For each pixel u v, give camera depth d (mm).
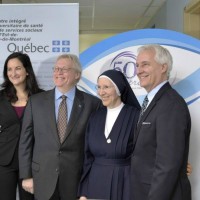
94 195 1748
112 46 2383
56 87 2082
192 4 3639
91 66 2414
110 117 1845
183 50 2279
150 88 1627
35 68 2705
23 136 2047
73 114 1999
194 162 2264
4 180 2180
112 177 1728
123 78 1873
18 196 2396
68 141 1958
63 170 1954
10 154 2172
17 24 2686
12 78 2242
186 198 1537
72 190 1957
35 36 2689
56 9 2672
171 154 1400
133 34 2352
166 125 1433
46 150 1973
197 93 2271
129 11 5730
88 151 1873
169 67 1620
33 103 2051
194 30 3965
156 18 5871
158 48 1605
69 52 2697
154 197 1414
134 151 1595
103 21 6598
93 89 2414
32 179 2039
